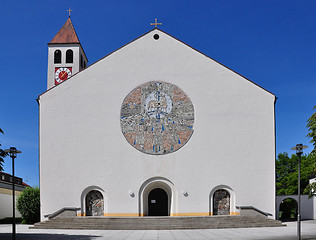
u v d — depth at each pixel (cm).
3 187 3847
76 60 3647
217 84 2788
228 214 2659
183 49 2831
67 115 2748
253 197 2669
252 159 2708
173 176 2670
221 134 2727
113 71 2802
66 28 3788
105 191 2652
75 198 2652
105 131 2723
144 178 2666
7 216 3916
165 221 2338
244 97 2773
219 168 2686
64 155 2702
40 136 2723
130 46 2836
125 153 2695
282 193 4756
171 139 2711
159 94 2766
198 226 2273
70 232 2098
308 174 4438
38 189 3183
